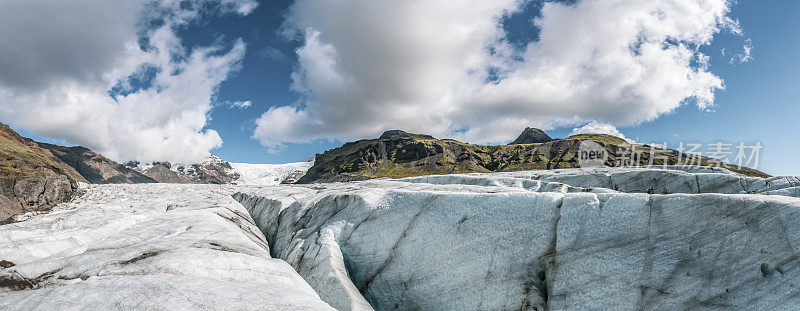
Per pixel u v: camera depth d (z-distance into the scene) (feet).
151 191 265.75
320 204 75.77
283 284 43.62
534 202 52.44
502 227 51.57
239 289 36.32
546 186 104.01
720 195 41.96
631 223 44.47
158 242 53.11
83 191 271.90
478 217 54.34
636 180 137.28
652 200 45.42
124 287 34.73
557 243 46.60
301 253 60.13
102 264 42.70
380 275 53.78
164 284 35.32
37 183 235.40
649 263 40.09
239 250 56.59
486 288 46.44
